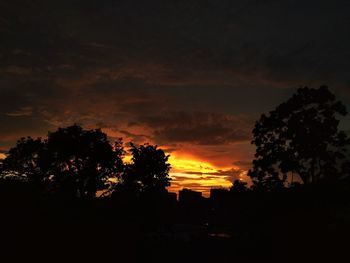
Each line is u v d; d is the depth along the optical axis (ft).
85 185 179.73
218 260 112.57
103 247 79.25
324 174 133.39
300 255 105.50
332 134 136.36
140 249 93.91
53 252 67.82
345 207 125.39
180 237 153.07
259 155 142.31
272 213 134.00
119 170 179.63
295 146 136.05
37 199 75.72
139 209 157.89
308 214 121.49
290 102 139.03
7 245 62.49
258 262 108.27
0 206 68.44
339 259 97.55
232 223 186.60
